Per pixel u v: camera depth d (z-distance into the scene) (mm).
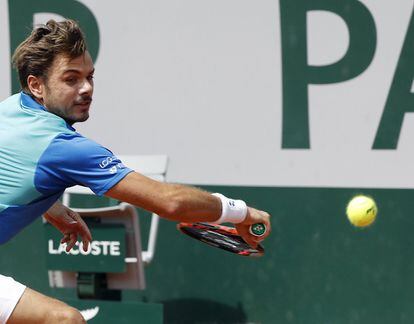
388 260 17906
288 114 18469
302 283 18516
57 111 10828
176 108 19250
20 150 10508
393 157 17781
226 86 18859
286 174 18547
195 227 12352
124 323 16906
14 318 10625
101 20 19703
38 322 10617
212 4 18859
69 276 18062
